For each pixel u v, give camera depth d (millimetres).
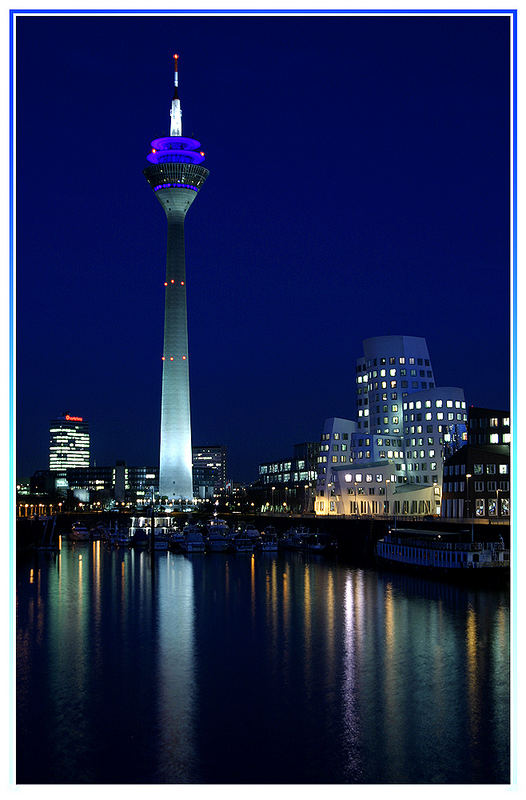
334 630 87125
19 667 71875
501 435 163125
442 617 93625
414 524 163625
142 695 62656
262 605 107312
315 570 154125
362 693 62375
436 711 57688
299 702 60312
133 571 158250
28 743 52031
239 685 65125
